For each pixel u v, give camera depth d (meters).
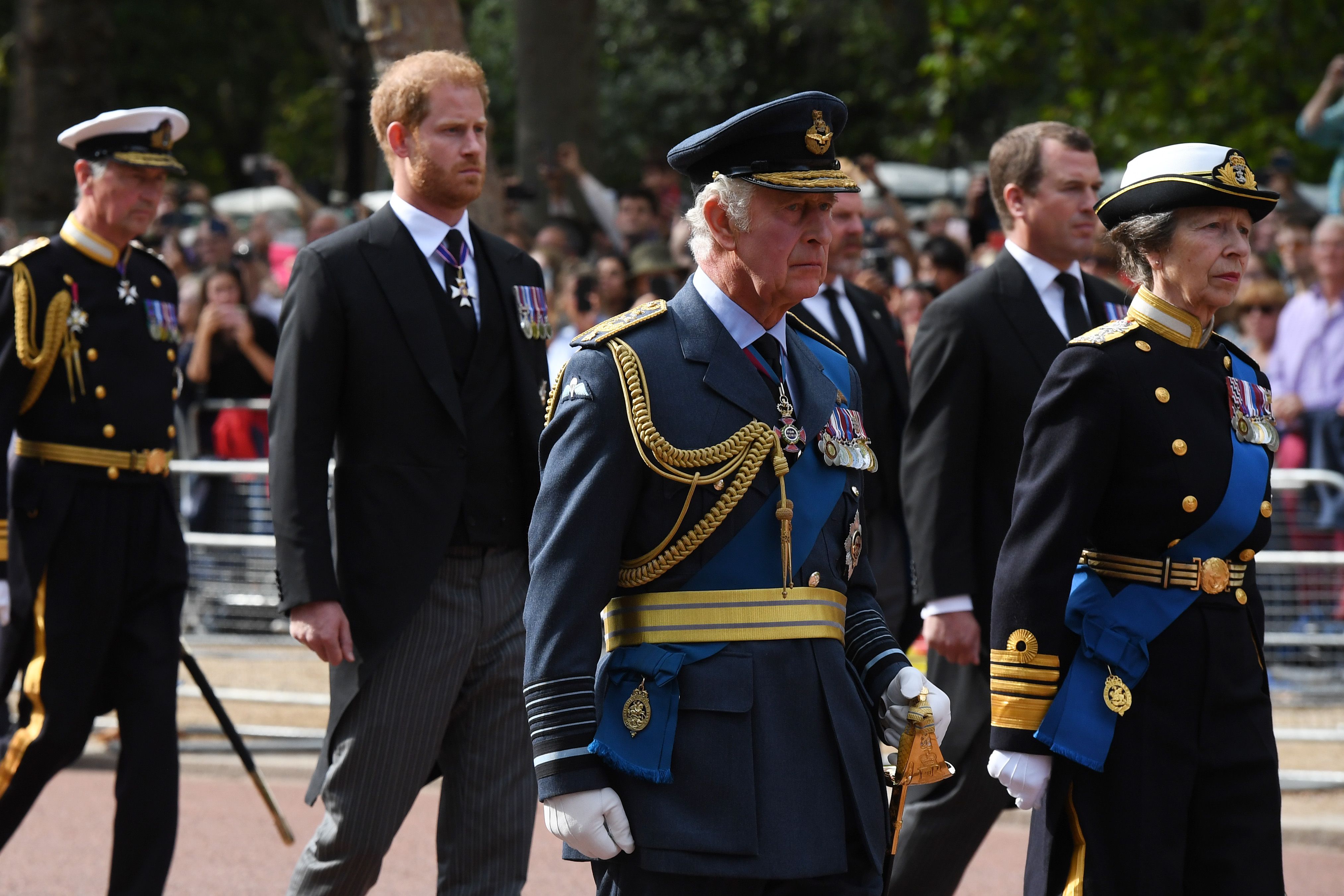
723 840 10.84
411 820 26.09
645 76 102.44
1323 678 28.14
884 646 12.09
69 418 19.05
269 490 15.96
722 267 11.67
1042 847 13.44
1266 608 28.45
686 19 105.50
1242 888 12.72
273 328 36.38
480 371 16.42
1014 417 17.61
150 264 20.30
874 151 103.75
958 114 79.38
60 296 19.03
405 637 15.77
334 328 15.94
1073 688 13.06
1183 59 71.69
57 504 18.86
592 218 50.47
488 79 94.88
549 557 11.16
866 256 37.12
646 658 11.20
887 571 21.89
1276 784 13.07
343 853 15.69
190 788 27.97
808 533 11.48
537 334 16.80
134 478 19.31
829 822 11.16
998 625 13.34
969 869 23.02
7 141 108.69
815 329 13.07
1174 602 13.05
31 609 18.84
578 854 11.88
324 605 15.59
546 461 11.54
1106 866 12.82
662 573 11.37
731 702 11.05
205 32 108.12
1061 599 13.09
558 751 10.88
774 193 11.26
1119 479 13.24
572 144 56.53
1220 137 70.62
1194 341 13.49
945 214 47.28
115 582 19.06
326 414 15.95
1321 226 34.22
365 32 32.72
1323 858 23.36
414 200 16.56
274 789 27.95
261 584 31.59
